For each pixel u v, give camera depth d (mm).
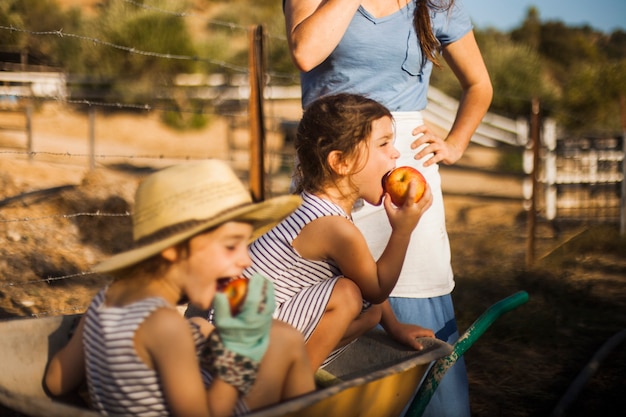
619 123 19047
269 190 7602
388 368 2164
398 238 2635
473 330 2672
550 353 5527
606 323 6305
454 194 12023
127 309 2023
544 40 36750
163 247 2012
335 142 2672
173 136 16781
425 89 3174
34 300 5832
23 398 1820
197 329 2172
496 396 4711
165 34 20281
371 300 2691
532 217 8312
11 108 15914
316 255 2641
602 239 9367
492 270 7570
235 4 32531
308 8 2984
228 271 2121
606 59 37844
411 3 3023
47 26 22359
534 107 8477
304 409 1910
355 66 3016
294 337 2125
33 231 7137
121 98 18078
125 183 8602
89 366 2092
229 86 19109
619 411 4469
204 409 1945
